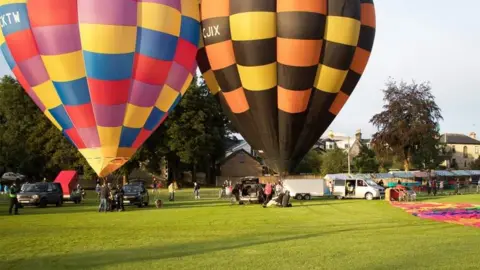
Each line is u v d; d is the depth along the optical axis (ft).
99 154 59.88
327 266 30.53
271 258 33.30
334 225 54.34
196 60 70.03
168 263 32.14
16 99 202.69
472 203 88.69
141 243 41.47
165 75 60.80
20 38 57.11
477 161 287.69
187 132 181.98
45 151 188.34
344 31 64.18
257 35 63.26
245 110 68.95
